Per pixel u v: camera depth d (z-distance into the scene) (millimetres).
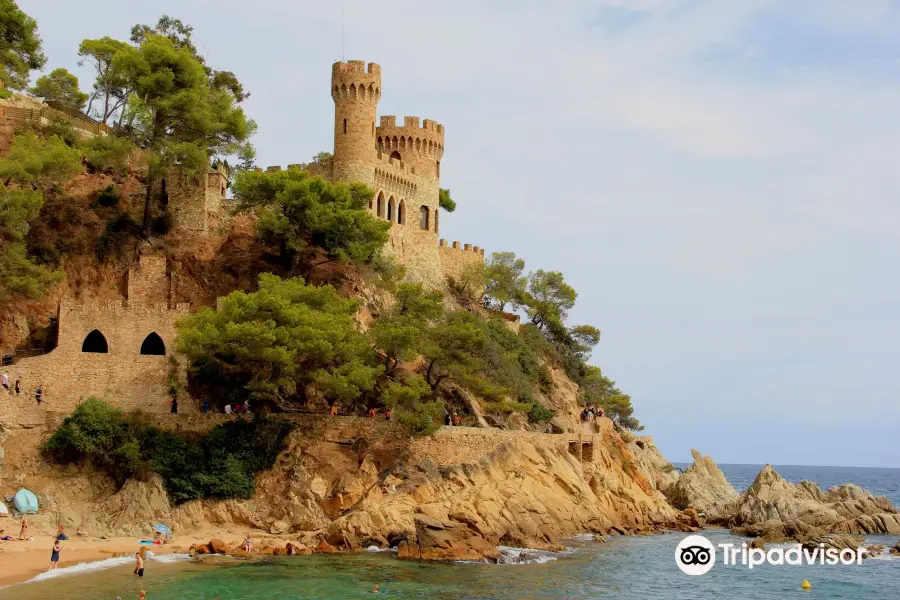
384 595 63656
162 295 102062
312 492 83000
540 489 93812
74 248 101812
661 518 111125
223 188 113312
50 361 84938
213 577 66500
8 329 92000
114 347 88312
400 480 85875
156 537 75750
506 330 127812
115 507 78500
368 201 112938
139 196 110062
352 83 120938
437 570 72562
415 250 127938
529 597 66062
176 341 85812
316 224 102750
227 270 105875
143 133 111938
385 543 79312
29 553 69500
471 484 89062
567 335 151750
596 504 100688
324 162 121625
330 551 77250
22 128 106125
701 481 131750
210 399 90250
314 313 88438
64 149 96188
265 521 81938
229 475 81938
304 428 87000
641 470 136125
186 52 113750
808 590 75812
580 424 121250
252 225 111188
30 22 123938
